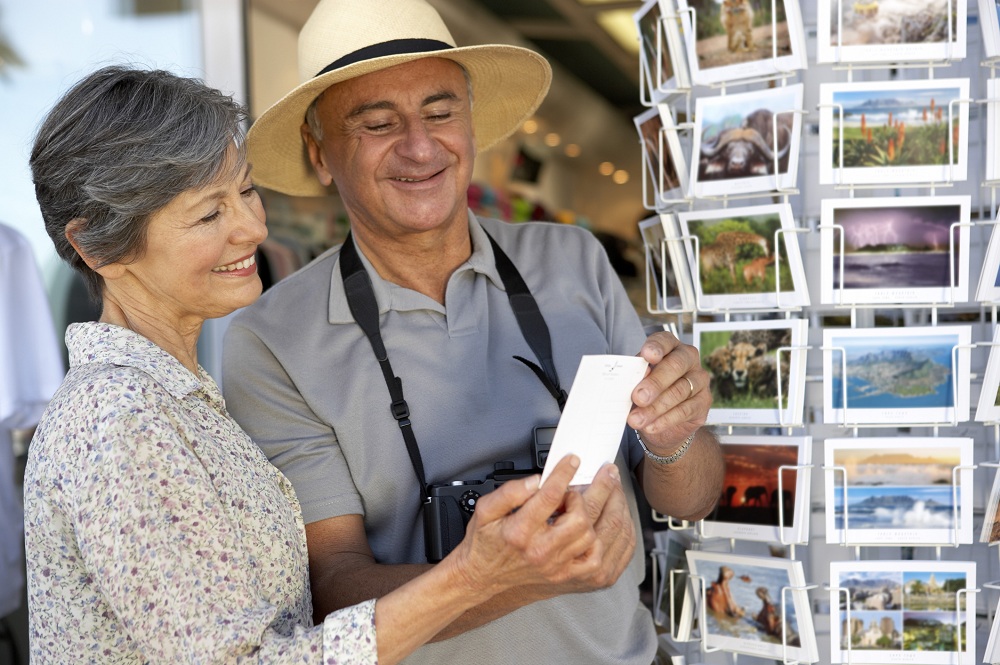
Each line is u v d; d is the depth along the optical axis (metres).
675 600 1.73
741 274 1.61
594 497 1.21
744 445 1.63
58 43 3.04
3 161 3.04
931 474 1.51
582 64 5.76
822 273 1.52
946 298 1.50
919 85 1.48
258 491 1.32
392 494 1.64
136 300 1.32
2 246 2.76
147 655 1.12
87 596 1.20
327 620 1.17
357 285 1.70
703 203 1.75
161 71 1.28
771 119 1.54
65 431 1.17
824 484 1.61
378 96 1.63
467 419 1.66
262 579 1.29
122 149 1.20
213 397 1.39
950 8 1.45
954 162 1.49
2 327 2.74
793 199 1.64
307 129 1.83
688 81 1.64
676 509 1.65
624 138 7.33
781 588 1.59
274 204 3.50
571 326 1.77
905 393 1.51
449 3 4.43
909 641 1.53
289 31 3.34
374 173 1.65
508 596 1.36
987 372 1.47
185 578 1.13
